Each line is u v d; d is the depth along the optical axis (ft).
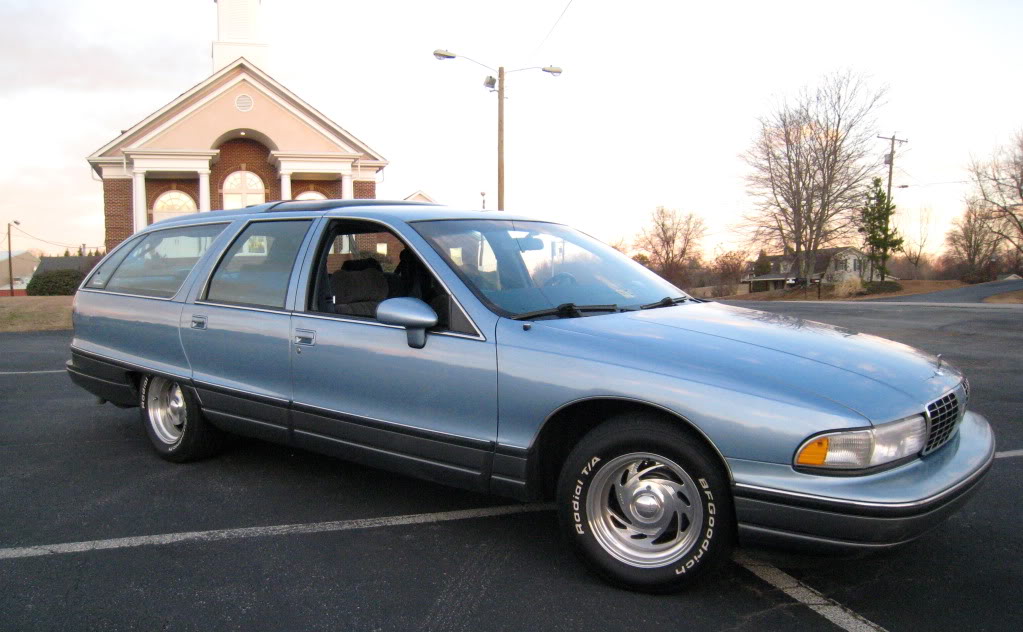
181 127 79.10
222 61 94.22
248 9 94.53
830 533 8.50
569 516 10.23
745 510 8.90
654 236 269.64
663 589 9.70
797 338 10.68
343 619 9.37
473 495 14.01
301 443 13.20
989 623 9.14
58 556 11.28
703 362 9.55
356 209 13.46
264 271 14.06
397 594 10.03
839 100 149.69
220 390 14.30
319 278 13.34
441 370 11.18
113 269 17.44
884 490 8.47
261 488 14.38
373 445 12.09
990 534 11.86
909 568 10.68
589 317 11.20
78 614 9.52
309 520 12.74
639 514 9.86
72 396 23.39
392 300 11.29
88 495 14.01
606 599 9.82
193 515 12.98
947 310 62.23
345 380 12.32
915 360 10.57
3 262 288.71
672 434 9.34
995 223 171.42
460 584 10.30
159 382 16.05
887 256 159.02
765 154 158.10
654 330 10.63
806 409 8.70
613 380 9.70
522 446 10.44
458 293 11.37
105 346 16.92
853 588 10.09
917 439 9.05
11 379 26.68
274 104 81.41
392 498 13.83
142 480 14.89
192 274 15.26
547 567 10.84
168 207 85.35
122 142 82.48
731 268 226.58
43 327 46.83
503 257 12.59
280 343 13.25
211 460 16.17
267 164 87.61
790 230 159.43
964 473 9.31
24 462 16.14
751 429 8.82
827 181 151.94
